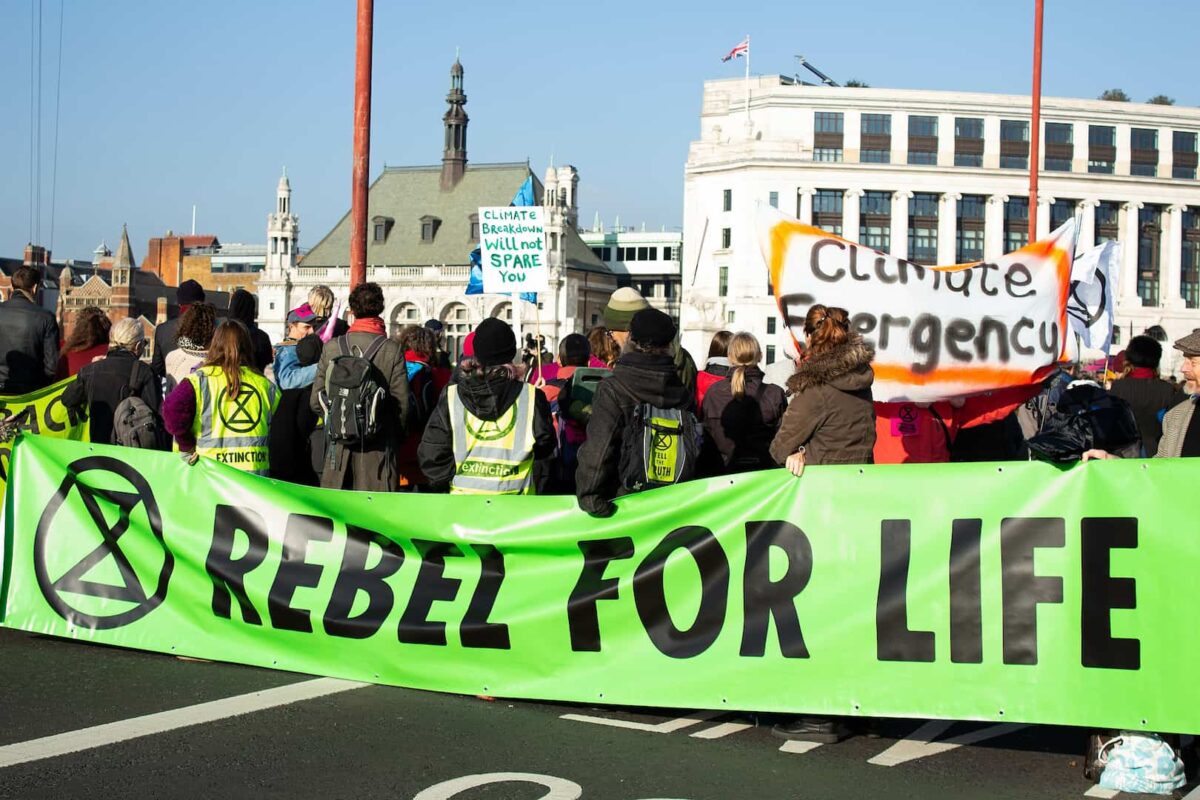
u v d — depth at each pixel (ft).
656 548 25.98
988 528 23.99
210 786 21.16
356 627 28.19
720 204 353.10
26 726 24.27
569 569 26.58
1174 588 22.77
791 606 24.98
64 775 21.49
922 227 351.67
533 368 51.03
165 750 22.99
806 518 25.00
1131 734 22.95
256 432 31.48
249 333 33.19
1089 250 60.34
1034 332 31.27
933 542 24.26
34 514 31.60
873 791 21.91
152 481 30.71
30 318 38.91
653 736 24.97
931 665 24.11
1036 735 26.32
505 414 28.25
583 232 491.72
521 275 52.90
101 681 27.81
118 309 463.01
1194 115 357.20
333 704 26.48
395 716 25.68
